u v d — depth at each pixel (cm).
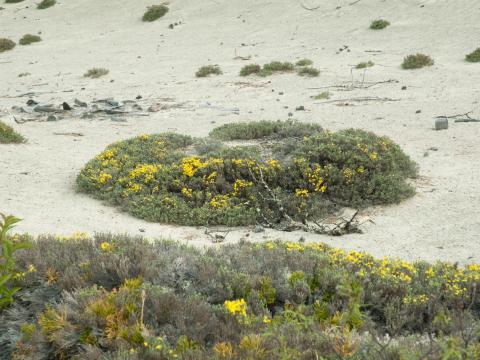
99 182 1148
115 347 405
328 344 381
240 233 963
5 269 461
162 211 1038
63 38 3538
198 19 3594
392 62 2509
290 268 589
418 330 505
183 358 373
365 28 3044
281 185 1137
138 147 1370
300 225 995
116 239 661
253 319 446
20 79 2658
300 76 2408
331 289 541
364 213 1046
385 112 1830
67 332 422
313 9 3434
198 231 972
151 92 2302
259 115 1886
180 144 1465
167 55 2948
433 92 2038
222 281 536
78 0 4334
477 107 1803
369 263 626
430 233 925
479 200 1056
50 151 1471
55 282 532
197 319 439
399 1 3291
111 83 2491
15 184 1184
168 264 557
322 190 1094
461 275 594
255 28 3294
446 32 2797
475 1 3088
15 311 483
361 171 1127
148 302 460
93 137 1658
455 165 1284
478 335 434
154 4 3984
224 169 1159
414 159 1348
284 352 359
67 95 2314
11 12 4288
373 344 382
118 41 3338
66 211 1043
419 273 629
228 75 2497
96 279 529
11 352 430
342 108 1916
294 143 1321
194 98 2177
